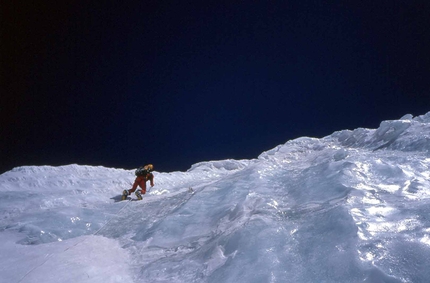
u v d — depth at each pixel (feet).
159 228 20.01
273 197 19.40
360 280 9.95
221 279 11.97
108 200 29.96
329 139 41.52
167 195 30.86
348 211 13.28
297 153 36.78
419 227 11.68
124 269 15.58
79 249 17.66
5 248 18.22
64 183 33.12
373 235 11.68
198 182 36.19
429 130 24.75
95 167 39.65
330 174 19.80
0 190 29.89
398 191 15.87
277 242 13.02
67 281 13.62
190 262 14.52
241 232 14.28
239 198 21.08
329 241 12.10
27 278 13.92
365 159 20.49
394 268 9.98
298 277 10.91
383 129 29.99
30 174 34.24
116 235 20.80
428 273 9.57
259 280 11.16
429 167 18.30
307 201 17.40
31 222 21.63
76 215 23.31
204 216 20.66
